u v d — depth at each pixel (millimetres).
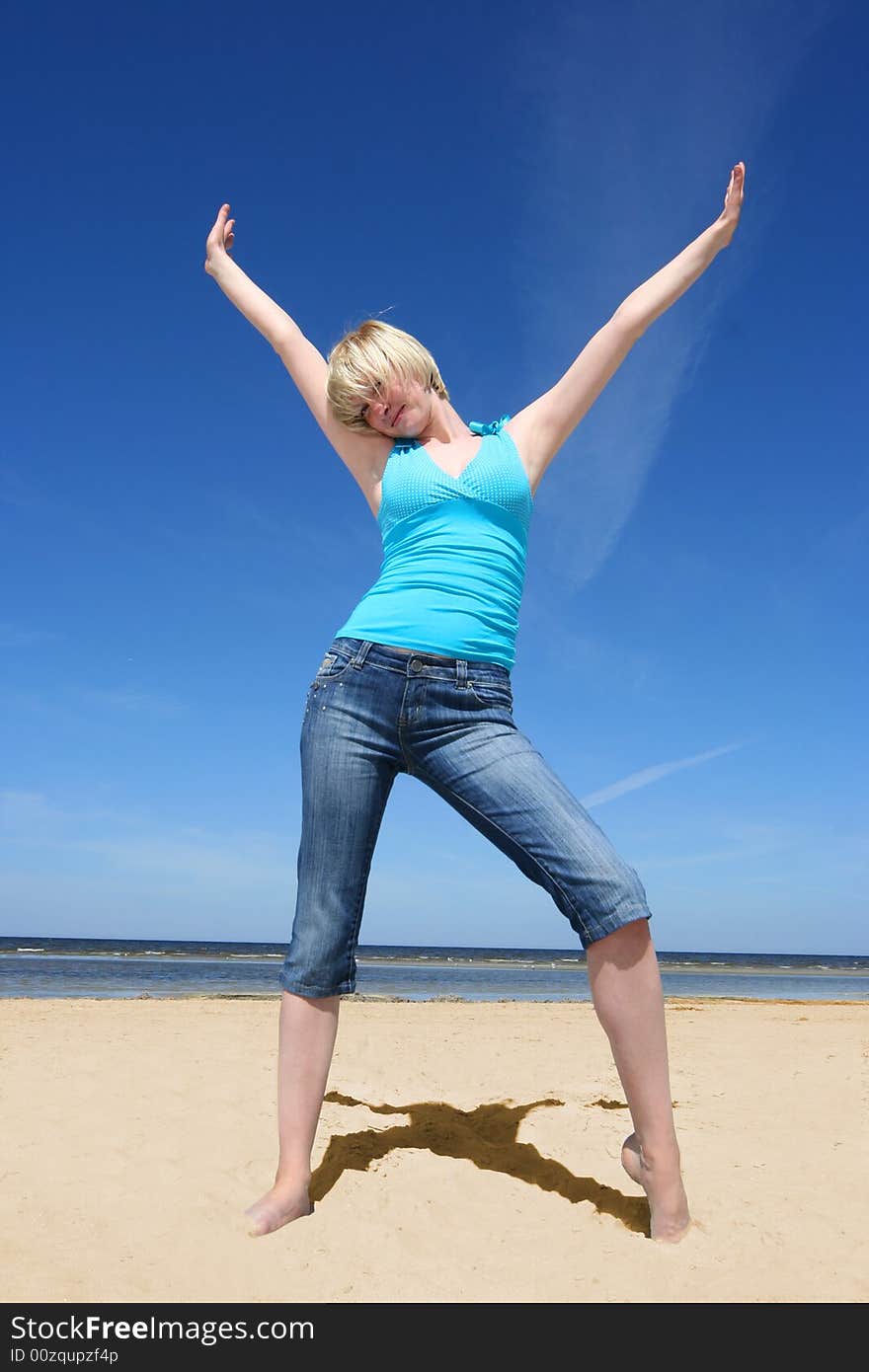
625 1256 2051
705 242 2383
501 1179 2586
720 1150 3053
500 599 2264
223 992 16609
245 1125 3236
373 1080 4156
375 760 2248
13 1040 5402
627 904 2045
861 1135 3289
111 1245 2113
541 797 2115
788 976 34625
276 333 2668
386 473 2371
